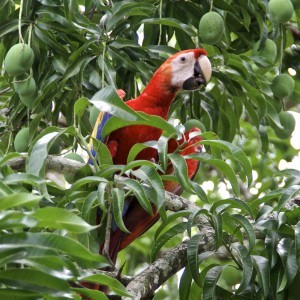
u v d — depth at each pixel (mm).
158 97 9977
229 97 10648
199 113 10141
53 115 9680
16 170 8211
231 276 12156
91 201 6945
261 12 10406
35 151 6762
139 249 13750
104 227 8375
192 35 9320
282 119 10219
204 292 7500
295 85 11883
